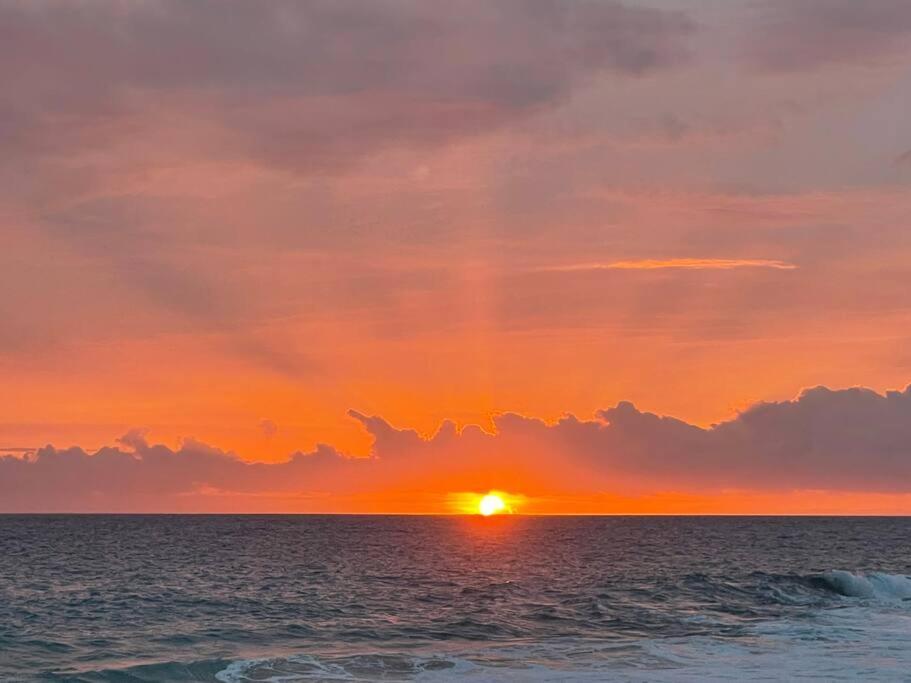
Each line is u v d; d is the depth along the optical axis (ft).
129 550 340.59
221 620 139.95
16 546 365.61
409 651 111.55
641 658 106.52
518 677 95.61
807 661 104.42
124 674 96.89
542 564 263.08
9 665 102.63
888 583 186.29
